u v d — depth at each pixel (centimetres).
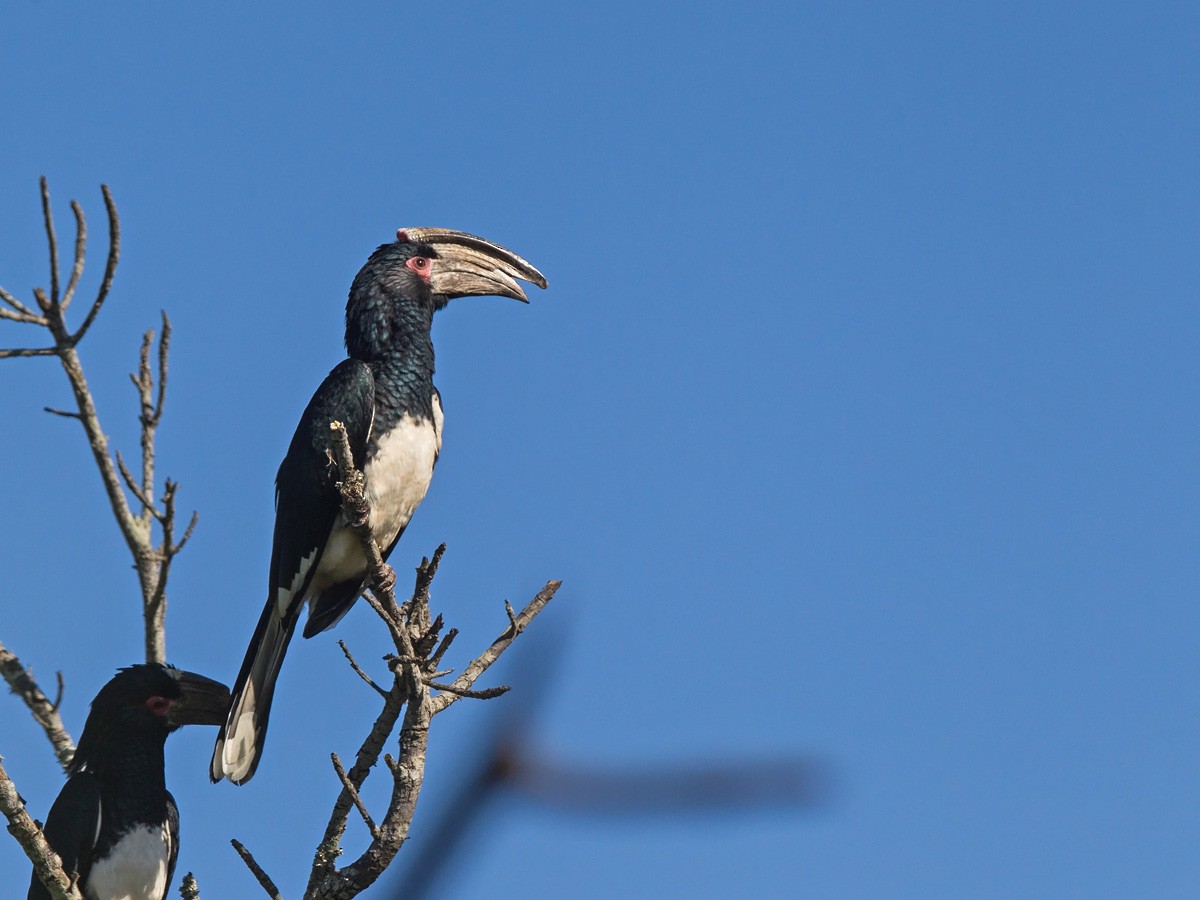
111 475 1191
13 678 1162
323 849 782
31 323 1090
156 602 1186
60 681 1166
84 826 1084
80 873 1084
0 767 805
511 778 168
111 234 1079
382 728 785
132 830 1106
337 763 766
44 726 1158
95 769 1119
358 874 765
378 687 785
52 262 1082
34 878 1083
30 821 814
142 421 1198
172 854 1141
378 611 776
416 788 780
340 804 786
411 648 774
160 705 1135
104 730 1125
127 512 1200
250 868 744
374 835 769
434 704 812
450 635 765
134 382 1191
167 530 1152
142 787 1120
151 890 1112
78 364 1130
